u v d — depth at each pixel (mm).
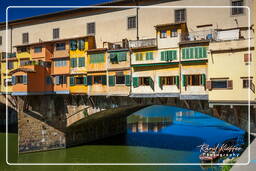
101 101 31703
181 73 24656
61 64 33156
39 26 37031
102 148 36781
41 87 33156
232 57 21594
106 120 43875
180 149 35062
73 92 32156
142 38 29109
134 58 27359
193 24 26531
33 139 34094
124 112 40906
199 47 23719
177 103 26562
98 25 31984
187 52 24328
